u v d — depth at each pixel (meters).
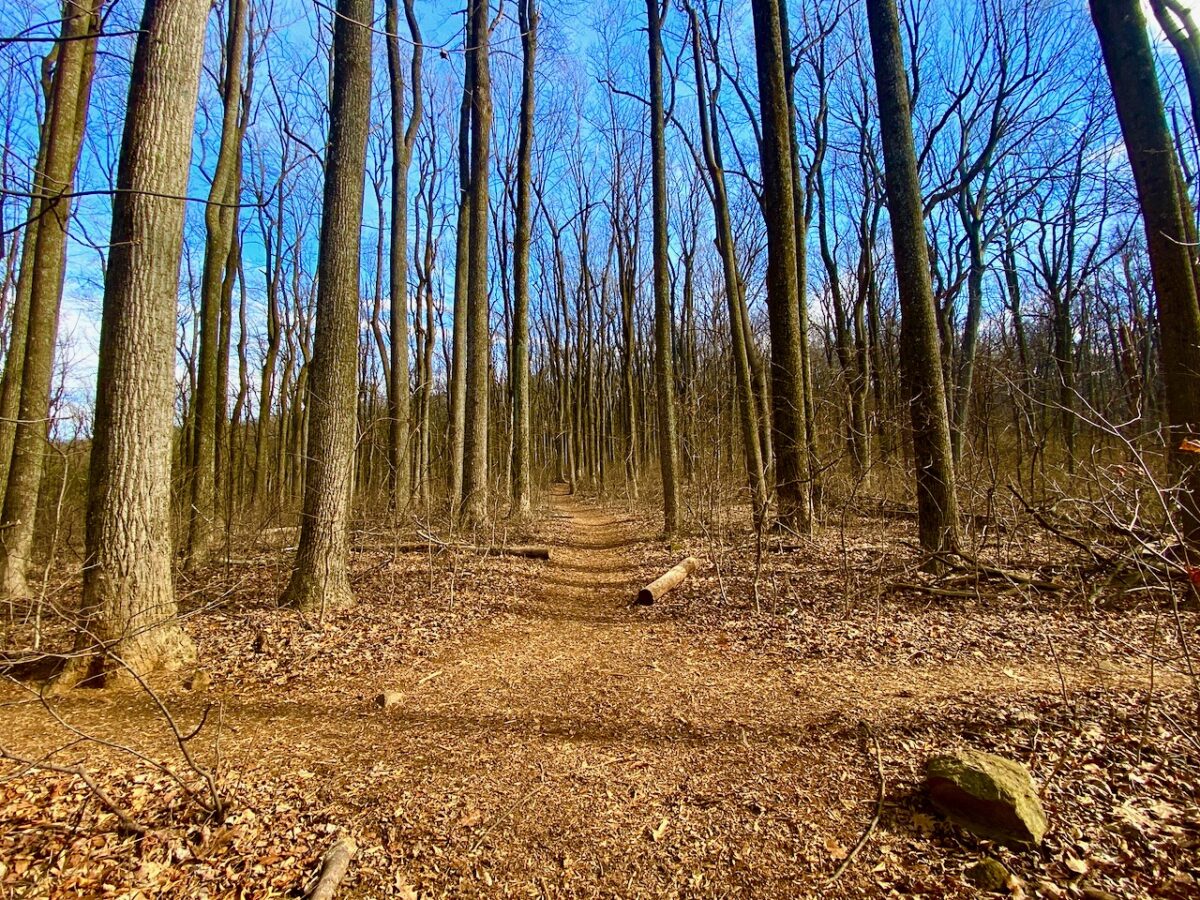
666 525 11.55
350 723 4.16
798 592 6.98
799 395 9.68
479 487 12.24
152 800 3.11
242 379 17.09
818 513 10.43
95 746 3.74
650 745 3.75
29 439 7.84
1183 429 5.46
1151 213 5.66
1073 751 3.18
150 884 2.54
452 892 2.54
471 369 12.28
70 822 2.91
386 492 13.70
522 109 14.88
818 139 16.56
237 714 4.29
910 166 7.42
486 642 6.09
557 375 33.88
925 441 7.25
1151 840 2.52
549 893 2.52
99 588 4.76
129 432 4.80
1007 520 8.00
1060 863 2.47
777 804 3.04
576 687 4.82
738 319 12.01
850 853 2.64
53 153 7.88
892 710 3.92
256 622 6.24
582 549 12.18
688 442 11.64
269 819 2.99
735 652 5.45
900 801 2.95
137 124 4.75
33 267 8.55
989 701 3.86
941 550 6.99
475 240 12.25
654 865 2.67
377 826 2.96
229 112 9.95
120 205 4.78
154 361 4.88
